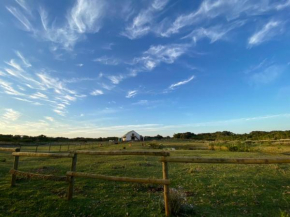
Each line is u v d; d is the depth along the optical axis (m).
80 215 4.46
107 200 5.33
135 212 4.52
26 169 9.88
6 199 5.34
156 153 4.39
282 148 23.05
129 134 81.44
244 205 4.87
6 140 39.44
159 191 6.19
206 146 34.41
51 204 4.99
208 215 4.26
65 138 66.94
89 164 11.82
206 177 8.02
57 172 9.13
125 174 8.84
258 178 7.66
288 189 6.14
